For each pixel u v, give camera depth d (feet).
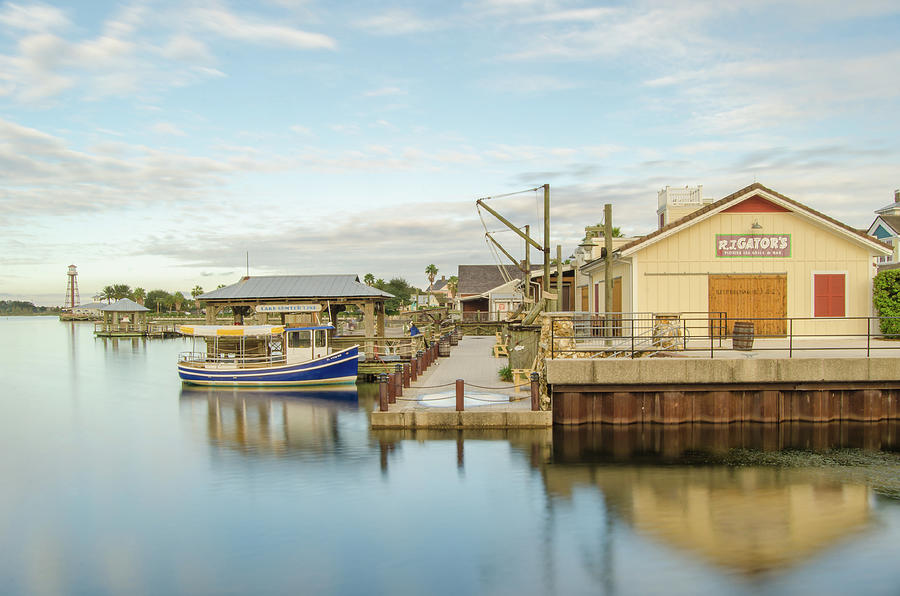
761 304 70.54
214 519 38.60
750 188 69.51
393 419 56.85
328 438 59.41
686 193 88.48
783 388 54.08
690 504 38.65
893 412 54.34
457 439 53.83
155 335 265.13
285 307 109.60
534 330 75.10
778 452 49.01
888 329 69.51
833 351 60.90
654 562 31.19
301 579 30.30
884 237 125.39
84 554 33.94
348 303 117.08
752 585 28.73
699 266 70.44
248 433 63.57
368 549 33.45
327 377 95.35
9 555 33.99
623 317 74.02
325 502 40.86
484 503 39.63
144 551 34.12
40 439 63.21
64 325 492.54
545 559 31.81
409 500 40.55
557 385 55.42
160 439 61.98
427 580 29.84
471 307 230.27
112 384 108.27
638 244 69.56
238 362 100.27
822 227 70.90
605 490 41.34
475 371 86.17
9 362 153.79
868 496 39.50
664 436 53.47
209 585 30.01
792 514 36.78
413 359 79.46
